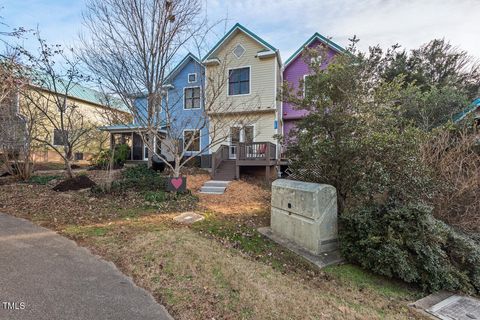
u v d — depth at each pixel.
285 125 14.80
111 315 2.32
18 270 3.04
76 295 2.60
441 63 18.14
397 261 3.55
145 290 2.79
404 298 3.38
